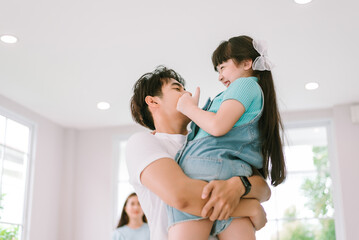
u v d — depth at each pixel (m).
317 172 6.01
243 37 1.72
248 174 1.39
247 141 1.42
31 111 6.05
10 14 3.83
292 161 6.10
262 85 1.57
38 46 4.36
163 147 1.46
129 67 4.80
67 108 5.99
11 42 4.27
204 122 1.38
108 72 4.92
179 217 1.30
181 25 4.00
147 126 1.69
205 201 1.27
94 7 3.72
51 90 5.38
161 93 1.59
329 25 4.02
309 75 5.01
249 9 3.78
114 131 6.77
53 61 4.66
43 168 6.23
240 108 1.38
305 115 6.03
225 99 1.41
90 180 6.67
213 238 1.37
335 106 5.86
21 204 5.80
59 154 6.62
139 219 4.81
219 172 1.34
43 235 6.11
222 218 1.26
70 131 6.78
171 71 1.69
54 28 4.05
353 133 5.73
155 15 3.85
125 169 6.69
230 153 1.38
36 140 6.12
